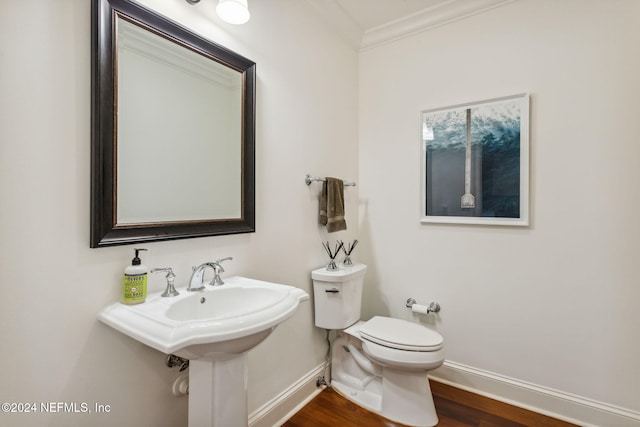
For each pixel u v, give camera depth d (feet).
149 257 3.82
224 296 4.10
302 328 6.22
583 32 5.60
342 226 6.84
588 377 5.55
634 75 5.21
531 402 5.98
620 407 5.30
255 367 5.17
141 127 3.74
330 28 7.17
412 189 7.46
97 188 3.27
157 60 3.90
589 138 5.54
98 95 3.27
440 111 7.06
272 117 5.62
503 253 6.34
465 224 6.75
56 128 3.05
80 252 3.22
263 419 5.24
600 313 5.47
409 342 5.40
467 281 6.74
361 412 5.85
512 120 6.19
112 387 3.46
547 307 5.91
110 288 3.46
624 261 5.29
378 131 7.98
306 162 6.42
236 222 4.87
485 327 6.52
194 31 4.28
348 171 7.82
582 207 5.60
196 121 4.37
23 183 2.85
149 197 3.83
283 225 5.84
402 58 7.61
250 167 5.06
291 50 6.04
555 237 5.83
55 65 3.04
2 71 2.73
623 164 5.29
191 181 4.32
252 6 5.24
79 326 3.21
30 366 2.90
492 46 6.45
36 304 2.93
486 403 6.14
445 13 6.87
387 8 6.89
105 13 3.33
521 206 6.09
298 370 6.11
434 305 7.04
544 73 5.93
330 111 7.16
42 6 2.96
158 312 3.21
